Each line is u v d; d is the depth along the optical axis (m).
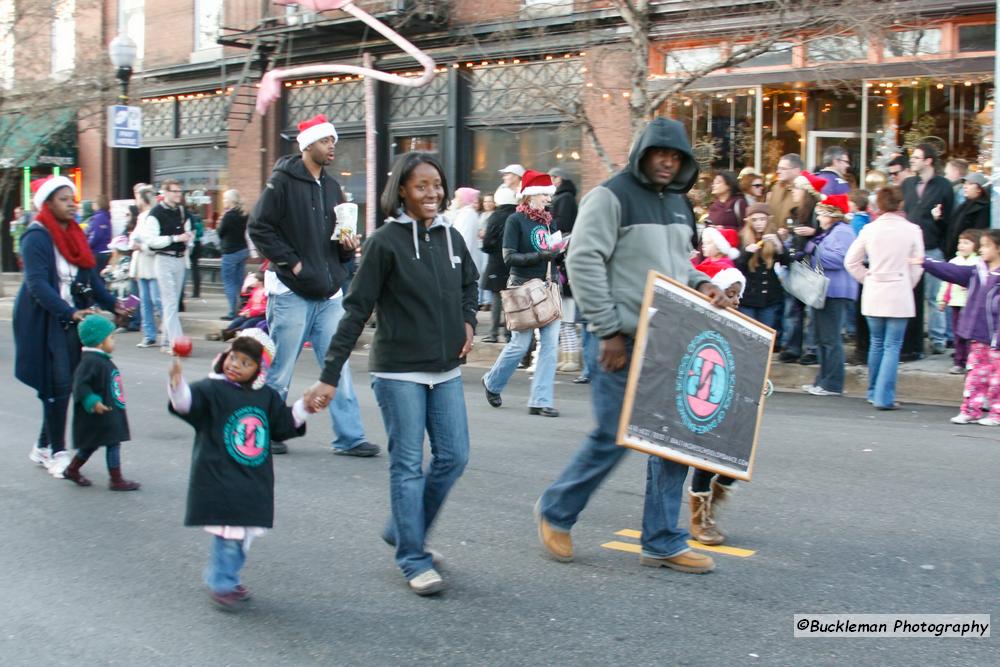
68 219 6.82
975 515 5.95
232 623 4.48
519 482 6.78
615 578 4.97
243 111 21.75
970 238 10.09
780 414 9.15
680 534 5.09
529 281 8.90
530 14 16.34
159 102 23.78
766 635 4.27
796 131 14.90
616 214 4.80
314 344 7.51
